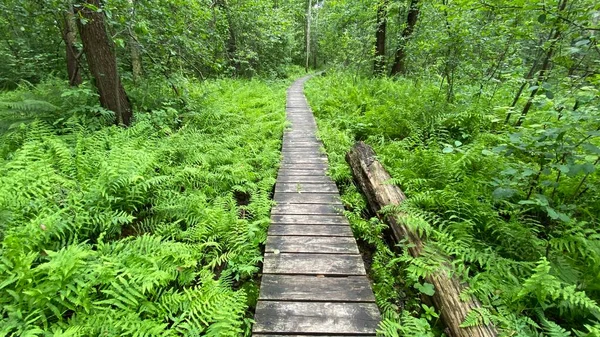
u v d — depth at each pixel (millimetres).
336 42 19953
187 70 10148
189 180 4559
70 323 2047
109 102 6137
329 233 3553
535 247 2945
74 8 5879
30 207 3020
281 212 4039
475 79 7371
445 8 5805
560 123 3189
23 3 5816
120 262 2471
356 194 4590
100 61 5938
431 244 2922
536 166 3654
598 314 2266
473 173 4297
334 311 2443
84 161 4090
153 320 2205
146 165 3920
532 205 3447
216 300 2342
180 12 7715
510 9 3936
